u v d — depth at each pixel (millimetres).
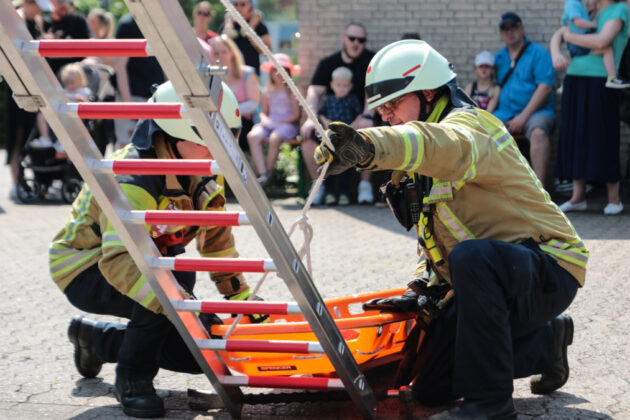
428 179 3416
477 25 10758
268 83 10477
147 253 3166
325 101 10141
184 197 3568
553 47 9273
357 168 2961
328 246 7723
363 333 3639
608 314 5316
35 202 10828
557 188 10211
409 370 3682
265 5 23656
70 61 10844
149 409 3672
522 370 3662
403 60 3416
